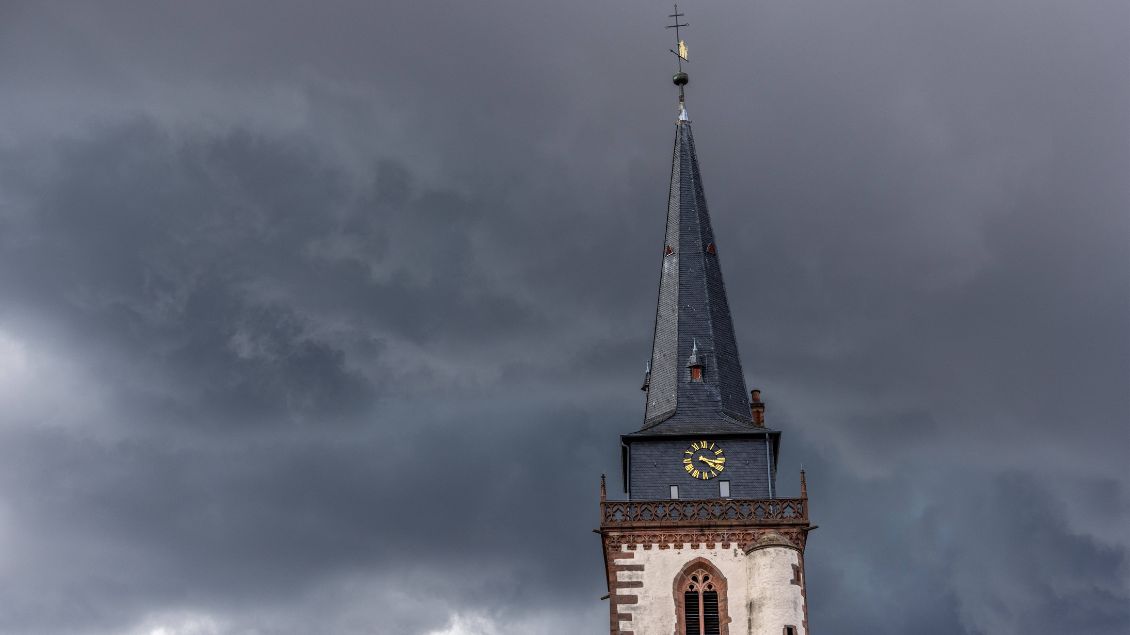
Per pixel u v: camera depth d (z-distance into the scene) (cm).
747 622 7881
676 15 10125
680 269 9181
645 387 8969
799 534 8075
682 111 9894
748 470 8250
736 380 8831
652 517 8131
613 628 7931
